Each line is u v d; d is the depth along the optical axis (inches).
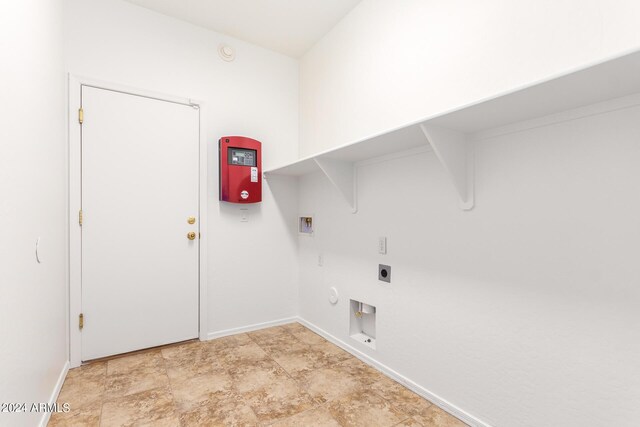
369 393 66.2
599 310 41.1
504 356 51.3
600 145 40.9
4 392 38.2
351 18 88.0
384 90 76.7
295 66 114.7
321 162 79.4
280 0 83.9
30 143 49.4
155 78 88.2
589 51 42.2
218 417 58.2
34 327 50.2
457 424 56.4
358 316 87.7
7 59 40.1
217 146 98.0
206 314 95.3
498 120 48.6
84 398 64.1
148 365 78.3
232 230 100.5
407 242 69.1
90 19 79.8
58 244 68.8
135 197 85.0
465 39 58.0
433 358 63.1
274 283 108.9
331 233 95.0
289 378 72.2
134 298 84.9
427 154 64.4
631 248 38.5
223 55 99.1
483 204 54.4
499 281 52.1
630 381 38.7
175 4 85.7
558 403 45.0
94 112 79.8
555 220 45.3
